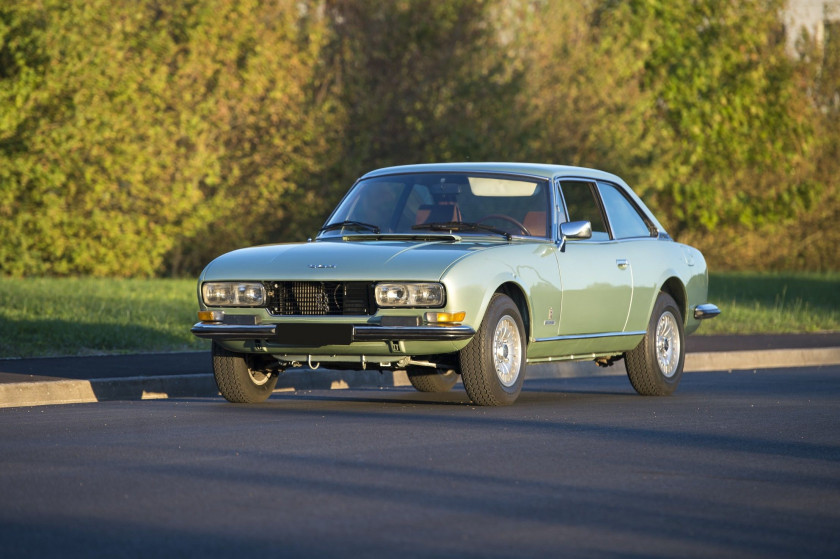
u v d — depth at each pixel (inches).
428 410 979.3
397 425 875.4
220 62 2760.8
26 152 2418.8
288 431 839.7
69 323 1539.1
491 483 646.5
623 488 639.8
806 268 4333.2
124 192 2600.9
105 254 2578.7
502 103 2982.3
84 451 742.5
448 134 2992.1
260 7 2819.9
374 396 1143.0
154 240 2662.4
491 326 964.0
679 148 3922.2
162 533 525.3
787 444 815.1
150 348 1457.9
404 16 2997.0
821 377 1432.1
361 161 2955.2
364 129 3002.0
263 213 2942.9
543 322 1018.1
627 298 1116.5
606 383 1355.8
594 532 538.6
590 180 1136.8
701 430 877.8
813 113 4252.0
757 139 4133.9
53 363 1285.7
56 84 2388.0
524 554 498.3
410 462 708.0
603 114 3282.5
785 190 4133.9
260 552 495.8
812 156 4247.0
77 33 2447.1
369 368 1010.1
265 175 2832.2
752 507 599.5
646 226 1205.1
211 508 575.2
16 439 795.4
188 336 1556.3
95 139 2447.1
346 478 654.5
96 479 645.9
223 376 1022.4
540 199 1063.0
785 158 4141.2
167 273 2957.7
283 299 957.8
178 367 1270.9
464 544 512.4
